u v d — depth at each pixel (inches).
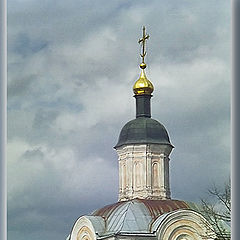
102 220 2541.8
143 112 2650.1
